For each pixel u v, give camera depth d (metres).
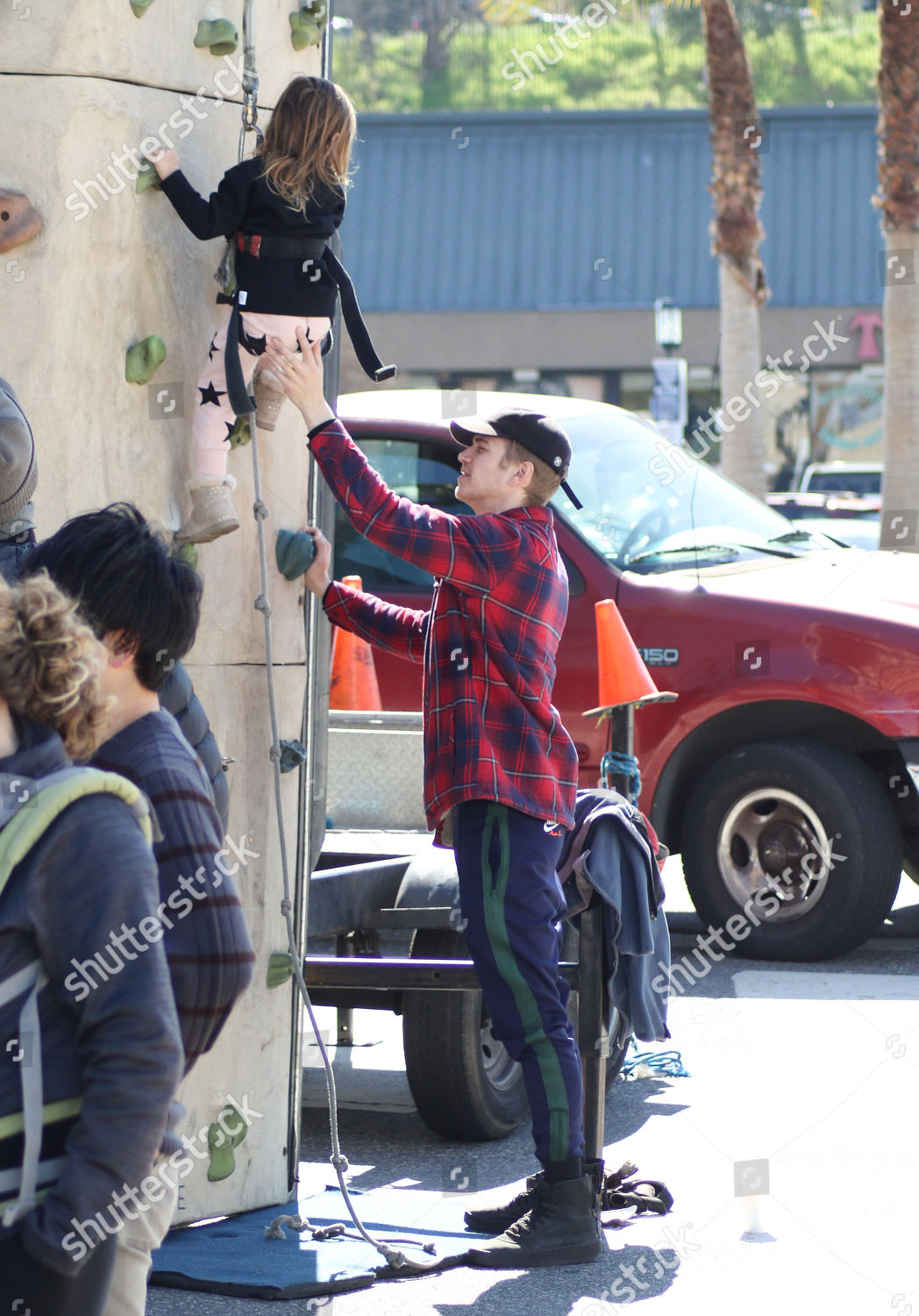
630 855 10.09
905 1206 10.31
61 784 4.98
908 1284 9.07
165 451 9.17
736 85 48.03
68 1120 5.00
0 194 8.70
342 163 8.79
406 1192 10.66
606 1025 10.10
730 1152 11.46
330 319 9.02
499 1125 12.03
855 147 76.62
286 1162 10.34
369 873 12.24
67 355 8.80
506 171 77.00
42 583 5.30
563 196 76.50
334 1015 15.82
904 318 40.97
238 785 9.77
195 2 9.13
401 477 18.75
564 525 17.92
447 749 9.42
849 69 84.88
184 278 9.16
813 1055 13.61
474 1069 11.65
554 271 75.00
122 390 8.98
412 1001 11.64
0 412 7.81
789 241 75.50
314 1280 8.97
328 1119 12.73
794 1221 10.09
